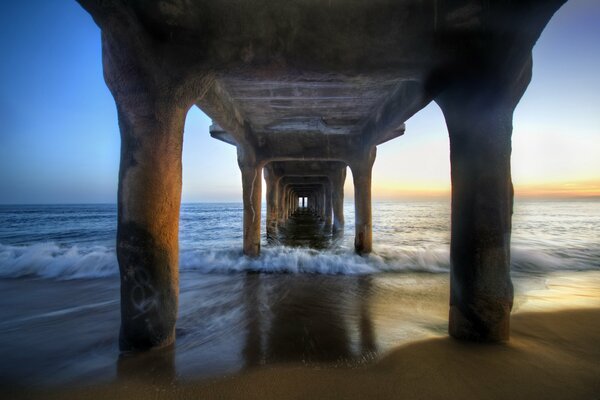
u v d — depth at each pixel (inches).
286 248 449.1
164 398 93.4
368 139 325.7
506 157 119.7
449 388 96.1
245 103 260.7
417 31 116.6
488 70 116.4
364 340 142.3
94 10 97.2
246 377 105.0
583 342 131.6
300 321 173.6
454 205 128.3
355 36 117.8
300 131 367.9
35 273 318.0
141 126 111.8
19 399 95.3
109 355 124.6
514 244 521.0
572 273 319.6
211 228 1007.0
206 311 194.4
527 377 101.2
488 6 109.9
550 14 101.8
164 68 113.2
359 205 382.6
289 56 118.4
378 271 320.2
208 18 113.0
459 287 126.5
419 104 186.7
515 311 181.3
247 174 361.4
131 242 114.0
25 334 156.4
